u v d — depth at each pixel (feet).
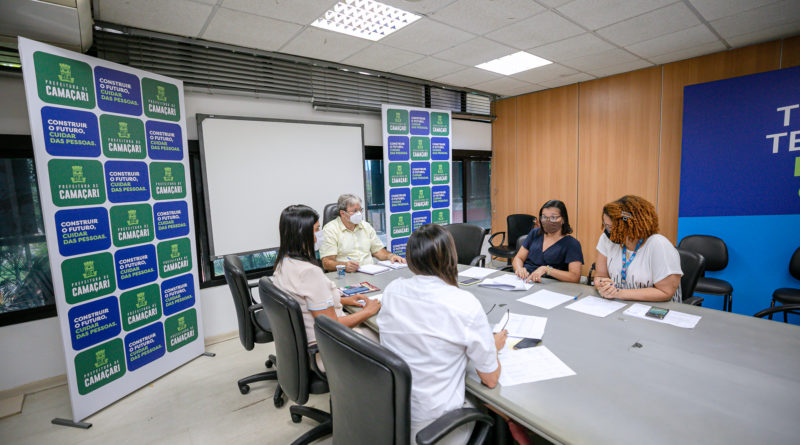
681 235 11.50
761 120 9.85
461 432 3.63
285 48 9.92
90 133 6.85
